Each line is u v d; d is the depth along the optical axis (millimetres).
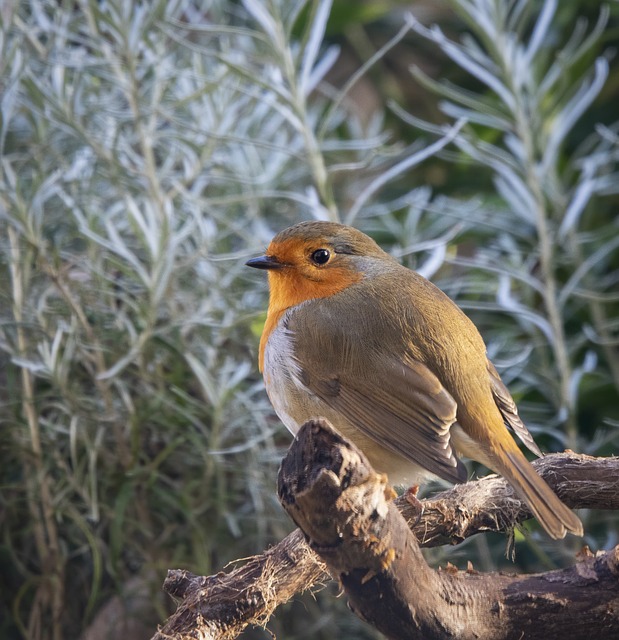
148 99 8539
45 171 7871
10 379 7270
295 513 4227
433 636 4746
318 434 4164
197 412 7398
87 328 7207
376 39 11422
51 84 8227
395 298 6484
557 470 5727
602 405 9008
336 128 10648
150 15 7699
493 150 8945
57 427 7113
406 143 10977
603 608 4918
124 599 7180
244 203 8930
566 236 8836
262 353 6910
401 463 6273
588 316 9273
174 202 8500
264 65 9766
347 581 4508
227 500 7578
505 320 9352
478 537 7859
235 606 5016
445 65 11141
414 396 6109
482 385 6203
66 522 7438
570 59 8453
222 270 8125
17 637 7793
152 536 7297
